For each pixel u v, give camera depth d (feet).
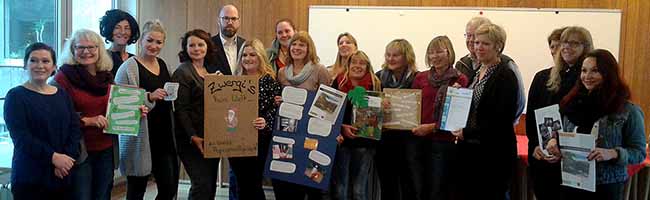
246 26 18.13
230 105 10.91
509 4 16.83
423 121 11.47
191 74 11.05
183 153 11.12
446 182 11.35
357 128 11.51
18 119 8.78
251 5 18.07
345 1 17.63
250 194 11.65
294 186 11.71
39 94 9.02
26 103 8.82
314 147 11.34
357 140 11.67
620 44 16.46
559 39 9.62
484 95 10.31
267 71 11.48
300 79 11.43
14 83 14.07
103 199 10.25
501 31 10.30
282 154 11.38
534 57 16.74
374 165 13.52
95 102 9.93
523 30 16.75
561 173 9.05
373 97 11.44
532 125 9.98
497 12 16.85
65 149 9.25
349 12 17.60
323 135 11.34
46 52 9.02
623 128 8.43
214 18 18.29
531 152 10.00
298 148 11.37
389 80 12.17
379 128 11.46
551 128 9.11
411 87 11.82
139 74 11.02
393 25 17.40
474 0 16.99
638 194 13.93
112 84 10.30
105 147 10.21
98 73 10.11
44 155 8.92
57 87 9.46
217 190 17.43
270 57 13.85
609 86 8.33
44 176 9.02
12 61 13.99
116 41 12.38
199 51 11.27
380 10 17.44
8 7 13.78
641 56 16.40
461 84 10.97
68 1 15.60
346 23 17.63
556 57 9.48
